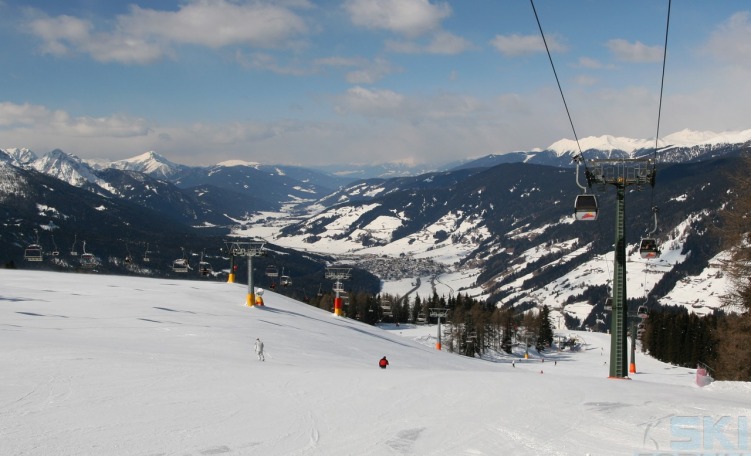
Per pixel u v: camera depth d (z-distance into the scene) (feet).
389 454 44.52
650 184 91.15
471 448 45.78
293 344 138.21
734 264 134.62
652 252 98.58
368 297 545.44
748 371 155.74
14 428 48.70
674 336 417.08
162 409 56.59
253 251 200.34
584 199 86.99
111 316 147.43
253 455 43.88
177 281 257.14
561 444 46.50
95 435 47.47
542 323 538.47
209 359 97.71
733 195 138.00
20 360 78.79
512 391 66.95
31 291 180.55
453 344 433.89
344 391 66.80
